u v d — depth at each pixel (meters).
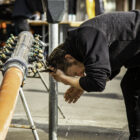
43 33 10.19
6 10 10.59
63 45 2.92
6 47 3.08
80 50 2.70
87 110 5.57
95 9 9.09
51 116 3.40
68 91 3.37
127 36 2.80
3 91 1.82
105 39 2.69
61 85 7.82
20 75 2.11
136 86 3.39
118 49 2.82
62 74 2.84
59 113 5.31
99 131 4.49
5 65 2.23
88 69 2.65
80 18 10.62
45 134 4.39
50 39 3.36
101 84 2.64
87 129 4.54
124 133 4.45
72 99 3.40
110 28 2.78
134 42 2.81
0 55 2.96
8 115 1.66
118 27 2.79
